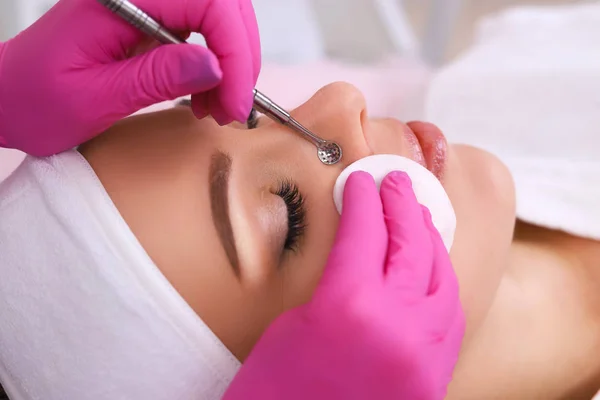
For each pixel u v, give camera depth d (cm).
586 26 131
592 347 87
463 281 73
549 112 114
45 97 63
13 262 66
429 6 164
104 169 67
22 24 124
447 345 63
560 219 95
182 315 62
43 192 65
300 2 156
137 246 62
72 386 66
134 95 60
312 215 68
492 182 80
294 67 146
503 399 84
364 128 74
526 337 85
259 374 60
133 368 63
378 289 59
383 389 58
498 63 127
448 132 127
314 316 58
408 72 152
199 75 56
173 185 65
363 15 162
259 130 71
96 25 61
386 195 67
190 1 59
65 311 64
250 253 64
